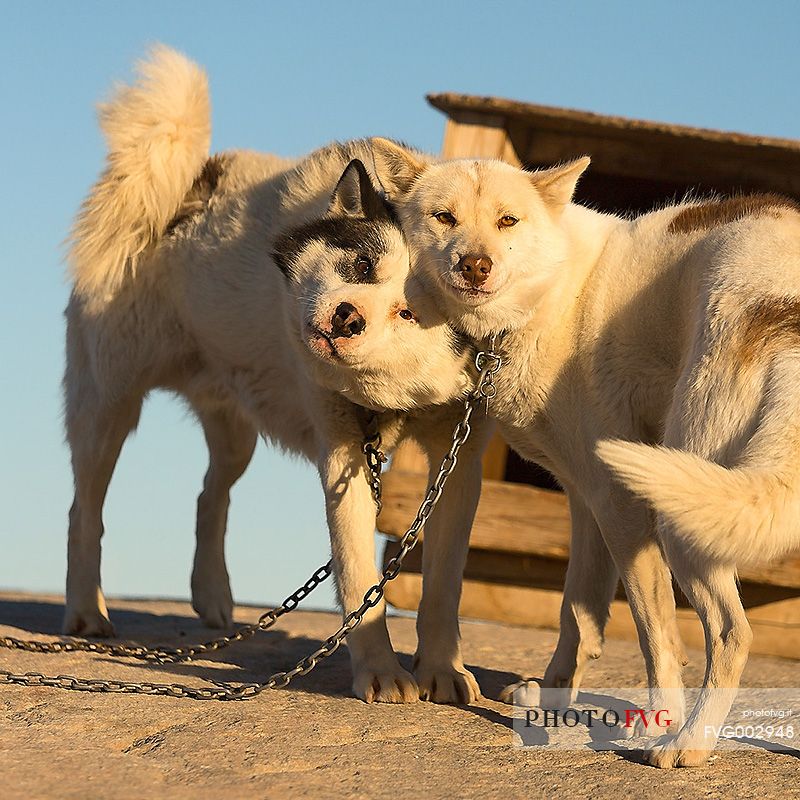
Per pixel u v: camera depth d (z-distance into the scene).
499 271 5.24
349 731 4.88
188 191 7.37
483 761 4.55
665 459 3.99
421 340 5.45
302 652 7.04
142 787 3.94
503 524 9.12
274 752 4.47
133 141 7.31
